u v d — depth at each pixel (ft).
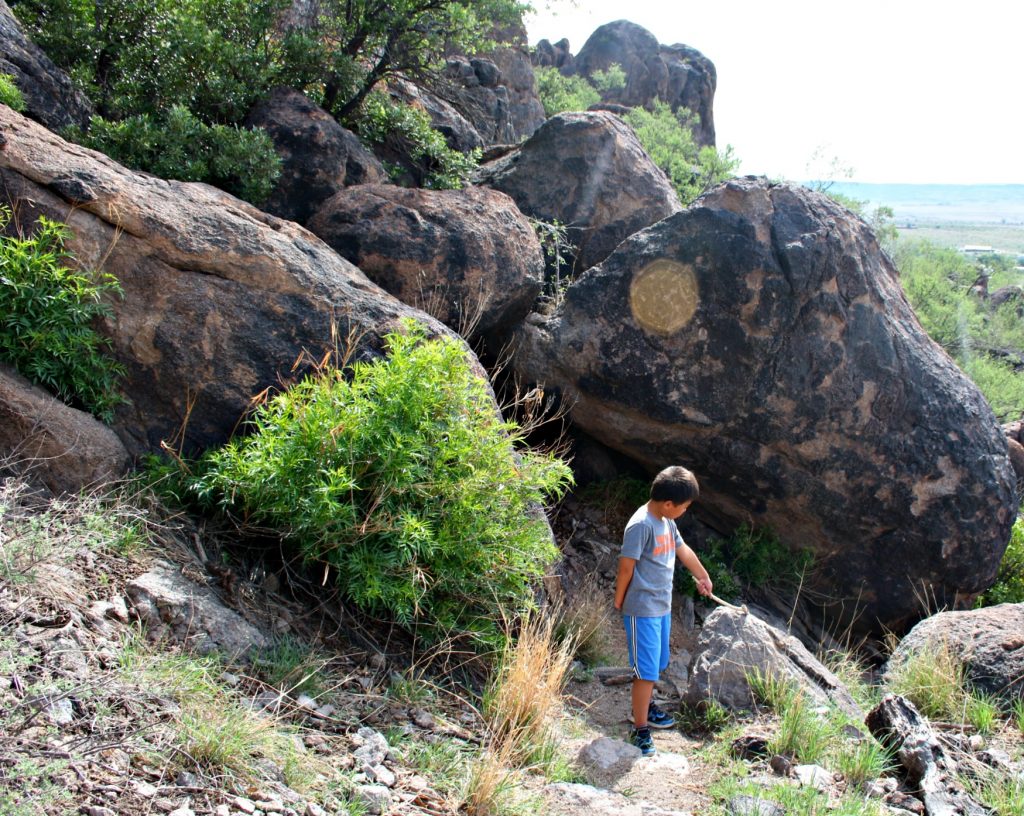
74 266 15.26
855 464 23.67
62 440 13.84
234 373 16.21
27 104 20.84
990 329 68.49
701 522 25.57
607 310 23.36
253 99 25.90
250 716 10.64
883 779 12.84
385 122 30.71
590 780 12.59
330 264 18.70
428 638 14.48
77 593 11.64
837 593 25.02
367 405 14.43
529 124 63.31
